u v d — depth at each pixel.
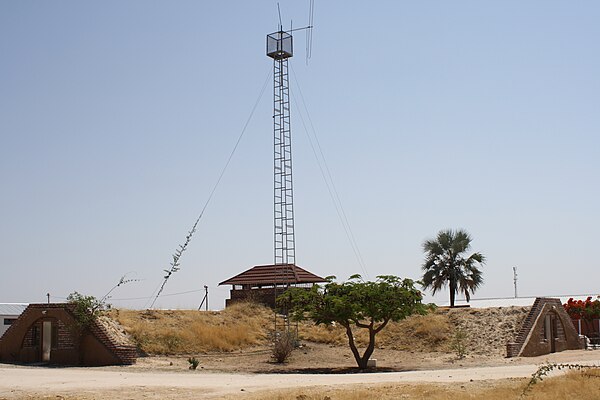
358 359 36.50
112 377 29.16
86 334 38.66
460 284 56.31
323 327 49.84
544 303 45.31
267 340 47.38
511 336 45.25
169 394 22.97
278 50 48.50
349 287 36.72
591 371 24.23
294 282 54.97
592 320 52.91
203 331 45.44
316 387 23.62
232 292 56.31
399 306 36.12
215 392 23.12
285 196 48.22
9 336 40.47
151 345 42.12
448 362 39.91
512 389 21.97
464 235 57.38
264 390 23.17
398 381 25.58
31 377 28.98
